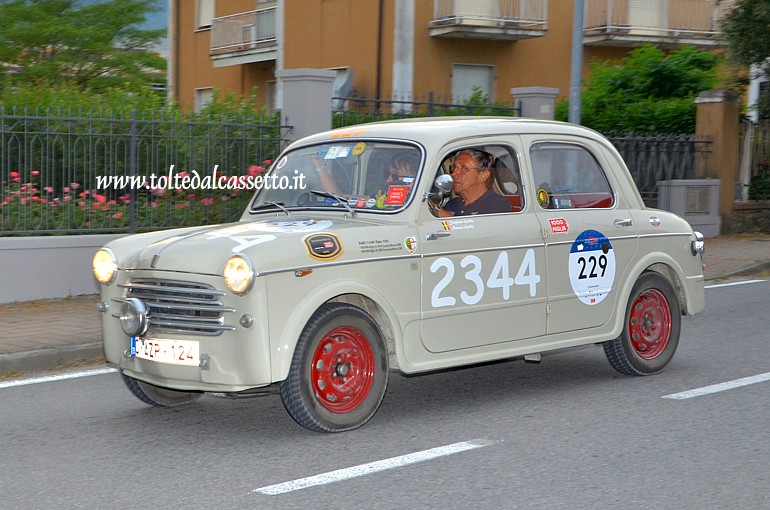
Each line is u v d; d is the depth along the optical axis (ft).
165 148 41.50
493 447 19.77
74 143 39.24
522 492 16.98
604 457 19.04
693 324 35.01
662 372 26.94
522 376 26.81
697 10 91.71
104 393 25.32
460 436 20.63
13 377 27.43
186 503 16.53
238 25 98.78
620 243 25.36
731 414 22.29
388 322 21.15
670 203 61.57
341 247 20.34
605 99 72.18
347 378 20.76
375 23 81.66
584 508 16.17
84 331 31.83
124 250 21.53
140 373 20.84
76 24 102.37
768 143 67.00
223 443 20.31
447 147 22.65
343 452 19.45
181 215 41.96
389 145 22.98
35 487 17.53
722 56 65.77
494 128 23.72
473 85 83.76
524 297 23.30
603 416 22.22
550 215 24.08
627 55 91.71
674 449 19.54
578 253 24.39
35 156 38.60
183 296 19.92
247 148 43.65
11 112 43.42
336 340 20.49
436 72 81.41
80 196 39.68
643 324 26.30
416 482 17.54
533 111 56.75
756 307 38.60
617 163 26.20
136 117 40.91
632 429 21.07
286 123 45.27
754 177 66.90
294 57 90.68
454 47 82.02
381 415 22.56
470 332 22.39
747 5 62.34
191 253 20.01
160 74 114.42
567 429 21.13
